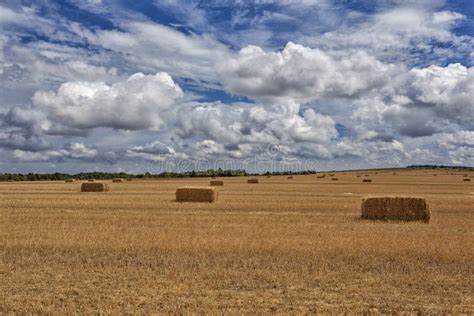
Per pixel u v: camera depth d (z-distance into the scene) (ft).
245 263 49.47
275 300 37.52
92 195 156.66
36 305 36.01
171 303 36.60
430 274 45.60
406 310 35.60
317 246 58.39
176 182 303.07
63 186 239.91
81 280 43.45
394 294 39.47
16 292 39.83
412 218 89.40
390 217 90.02
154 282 42.50
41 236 65.51
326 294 39.34
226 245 58.59
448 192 186.29
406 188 220.02
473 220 90.94
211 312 34.40
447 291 40.29
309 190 196.34
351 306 36.22
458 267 48.39
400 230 74.13
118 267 48.32
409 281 43.14
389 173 525.75
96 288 40.81
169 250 55.98
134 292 39.52
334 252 54.85
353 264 49.29
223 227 76.23
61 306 36.14
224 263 49.60
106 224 79.56
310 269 47.42
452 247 57.88
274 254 53.83
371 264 49.32
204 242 60.59
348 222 84.94
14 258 52.60
